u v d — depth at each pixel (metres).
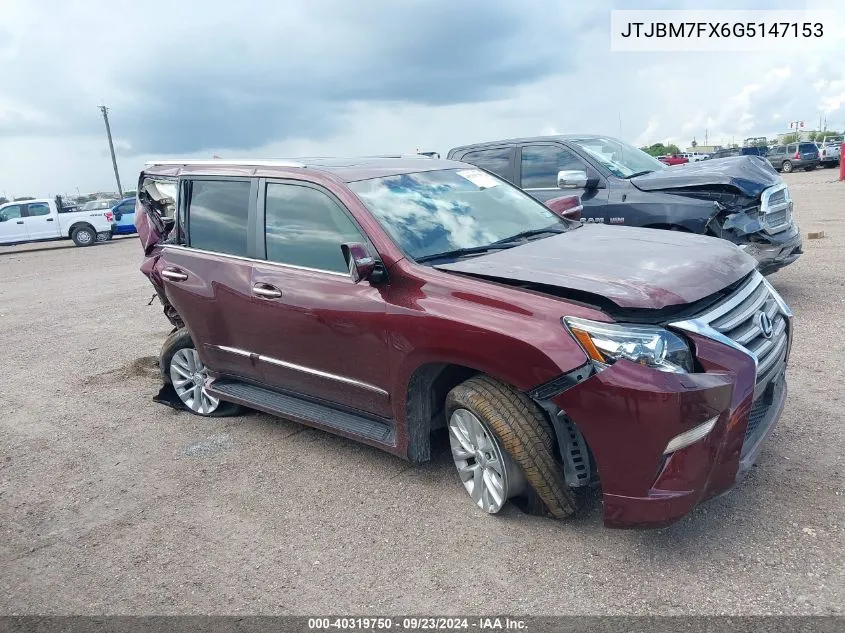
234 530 3.86
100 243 26.89
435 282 3.63
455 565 3.31
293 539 3.71
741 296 3.44
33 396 6.62
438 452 4.52
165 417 5.75
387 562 3.40
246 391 5.05
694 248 3.77
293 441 5.00
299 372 4.46
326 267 4.22
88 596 3.38
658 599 2.93
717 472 3.03
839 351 5.64
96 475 4.75
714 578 3.02
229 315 4.82
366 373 4.00
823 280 8.30
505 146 8.68
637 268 3.40
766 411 3.56
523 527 3.55
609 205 7.44
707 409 2.92
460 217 4.34
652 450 2.94
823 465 3.83
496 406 3.36
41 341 8.99
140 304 11.02
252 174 4.79
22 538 4.00
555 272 3.42
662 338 2.97
